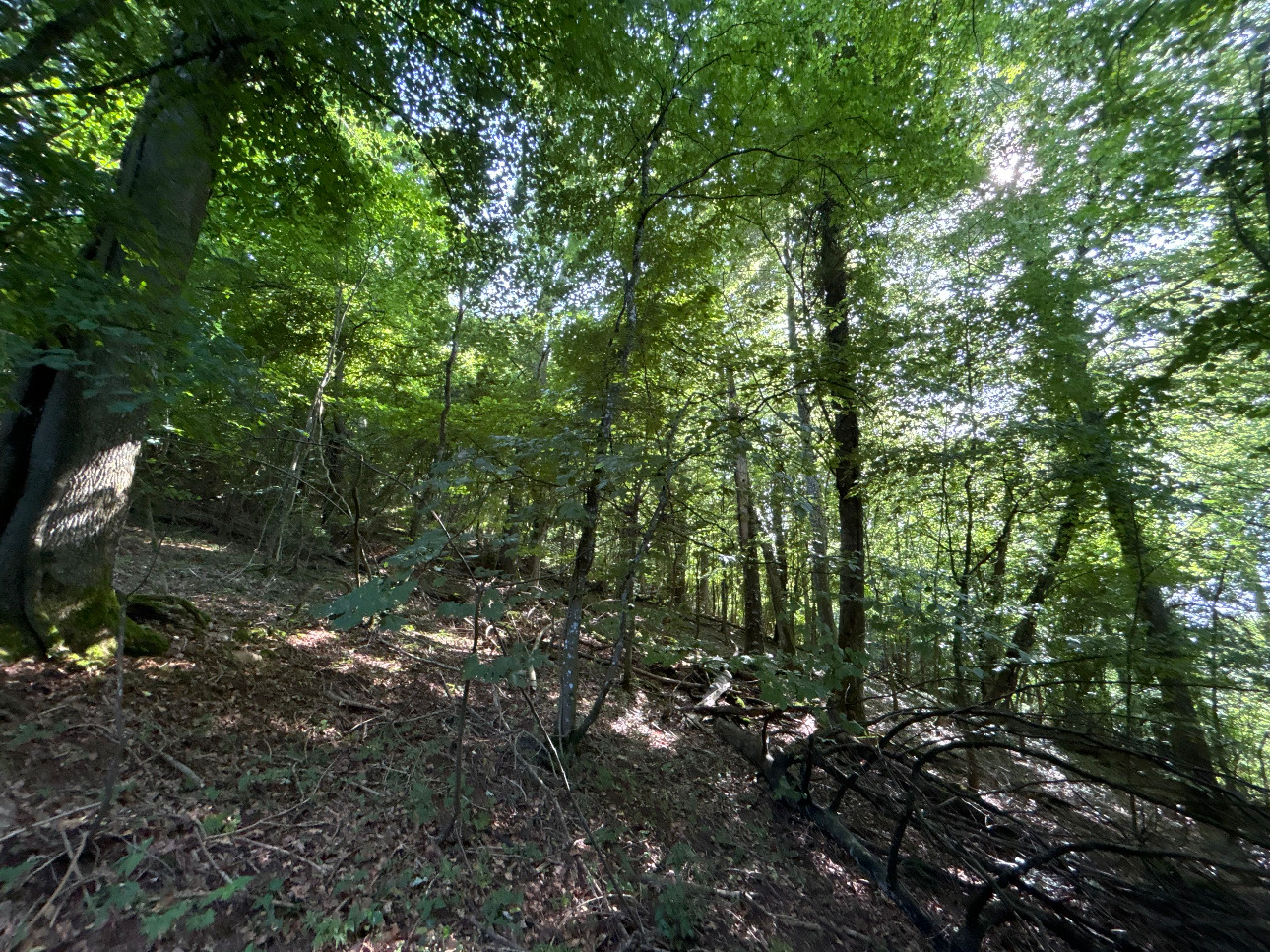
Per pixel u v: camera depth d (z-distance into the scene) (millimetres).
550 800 4277
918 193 8055
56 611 4445
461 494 4727
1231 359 6680
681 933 3379
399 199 9984
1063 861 3627
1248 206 4840
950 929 3764
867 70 6539
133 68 3057
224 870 3033
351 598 2605
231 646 5582
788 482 5402
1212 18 4488
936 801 4680
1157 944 3080
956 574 6719
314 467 9805
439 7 5156
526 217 7340
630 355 5734
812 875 4355
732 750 6582
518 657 3318
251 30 3322
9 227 2705
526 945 3059
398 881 3217
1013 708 6254
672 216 6609
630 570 4703
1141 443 5953
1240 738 5137
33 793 3117
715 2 5980
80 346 4551
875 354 6621
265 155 5758
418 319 12797
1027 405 6781
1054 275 6898
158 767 3646
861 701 7172
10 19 2516
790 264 9539
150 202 4395
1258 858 2963
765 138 6191
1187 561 6395
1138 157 6043
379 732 4750
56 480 4582
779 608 8820
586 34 5250
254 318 10062
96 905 2639
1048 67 6891
